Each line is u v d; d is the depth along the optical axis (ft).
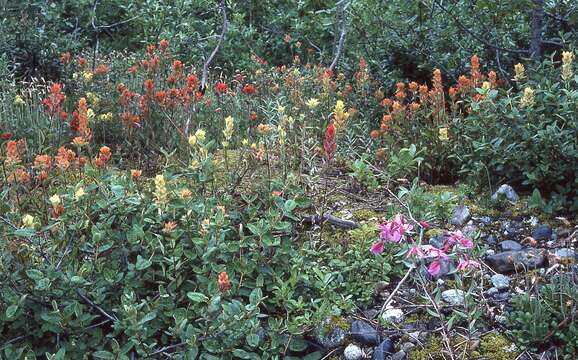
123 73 22.27
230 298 10.73
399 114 16.07
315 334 10.84
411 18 21.07
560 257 11.82
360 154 16.48
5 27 25.31
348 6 23.03
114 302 10.61
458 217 13.23
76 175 13.70
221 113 18.65
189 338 9.88
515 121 13.82
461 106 18.38
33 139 17.21
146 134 16.80
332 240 12.67
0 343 10.14
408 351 10.49
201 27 29.63
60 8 28.19
